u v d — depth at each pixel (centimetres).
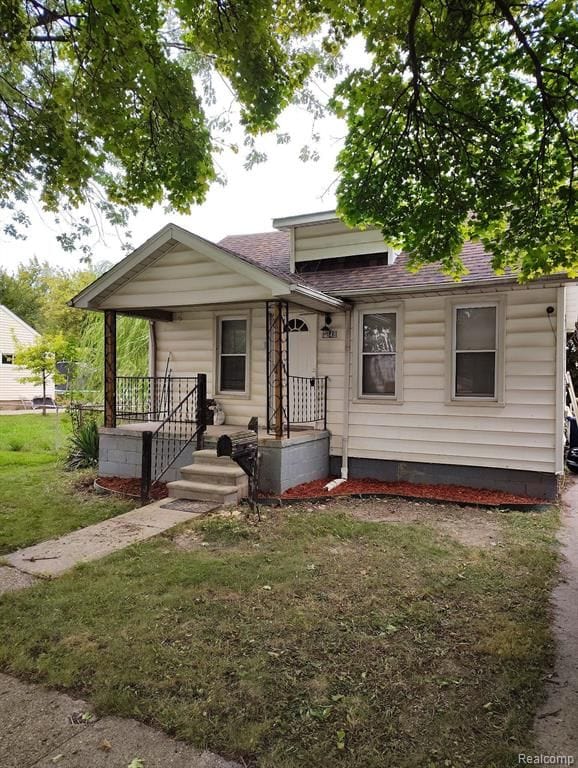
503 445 726
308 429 857
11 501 707
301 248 939
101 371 1500
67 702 250
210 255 711
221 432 816
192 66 564
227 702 246
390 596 373
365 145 457
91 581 399
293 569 424
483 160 425
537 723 234
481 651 295
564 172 416
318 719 233
